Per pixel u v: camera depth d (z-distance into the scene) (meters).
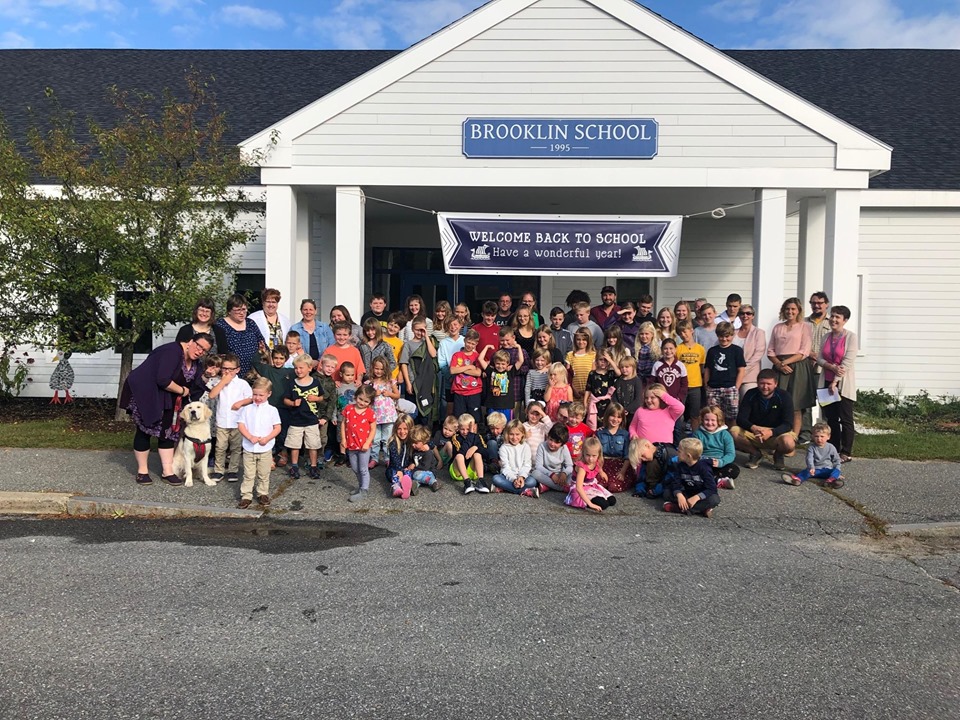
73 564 5.27
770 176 10.21
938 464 8.72
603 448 7.71
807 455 7.99
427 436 7.48
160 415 7.39
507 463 7.56
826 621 4.45
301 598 4.67
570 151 10.27
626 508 7.16
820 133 10.15
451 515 6.88
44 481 7.48
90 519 6.71
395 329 9.09
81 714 3.31
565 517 6.85
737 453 9.16
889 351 14.69
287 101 16.47
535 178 10.34
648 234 10.20
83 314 11.40
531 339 8.88
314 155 10.42
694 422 8.44
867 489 7.68
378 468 8.28
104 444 9.32
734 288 14.88
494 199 12.08
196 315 7.70
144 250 10.57
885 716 3.40
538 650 4.00
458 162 10.36
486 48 10.23
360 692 3.54
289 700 3.46
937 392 14.66
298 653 3.92
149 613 4.41
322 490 7.50
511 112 10.27
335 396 8.07
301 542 5.95
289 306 10.57
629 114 10.23
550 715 3.37
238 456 7.72
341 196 10.46
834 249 10.33
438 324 9.45
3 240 10.93
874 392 14.53
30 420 11.57
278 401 7.86
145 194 10.84
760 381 8.29
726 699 3.53
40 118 15.60
